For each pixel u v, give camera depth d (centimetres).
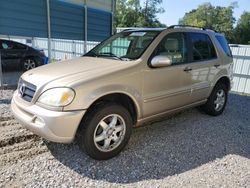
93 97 291
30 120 292
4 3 711
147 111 359
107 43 434
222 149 372
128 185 275
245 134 439
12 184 265
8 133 380
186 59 415
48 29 850
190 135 416
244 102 702
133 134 407
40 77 312
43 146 350
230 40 5681
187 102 430
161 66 351
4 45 1005
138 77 336
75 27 949
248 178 297
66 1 891
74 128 283
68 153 335
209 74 464
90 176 287
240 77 1051
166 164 321
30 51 1089
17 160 312
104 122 312
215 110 515
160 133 418
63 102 276
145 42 376
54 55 1684
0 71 722
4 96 604
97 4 1023
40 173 287
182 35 416
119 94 325
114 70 318
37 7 802
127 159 327
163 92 373
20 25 766
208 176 298
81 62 363
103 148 316
